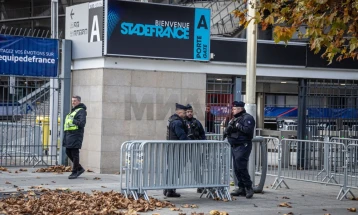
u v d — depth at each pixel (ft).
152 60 64.59
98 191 48.98
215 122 68.85
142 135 64.23
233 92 69.77
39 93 70.23
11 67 63.36
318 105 74.33
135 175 44.88
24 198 45.50
